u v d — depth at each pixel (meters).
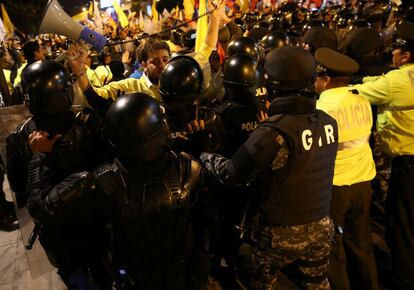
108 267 1.95
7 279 2.97
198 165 1.53
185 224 1.51
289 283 2.76
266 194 1.77
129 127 1.30
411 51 2.35
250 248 2.27
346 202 2.32
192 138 2.14
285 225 1.81
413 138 2.36
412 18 3.14
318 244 1.92
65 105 1.72
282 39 3.39
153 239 1.46
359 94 2.36
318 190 1.80
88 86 2.24
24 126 1.94
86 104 2.36
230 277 2.83
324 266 2.03
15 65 5.46
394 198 2.53
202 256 1.71
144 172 1.41
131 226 1.43
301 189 1.74
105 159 1.90
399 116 2.36
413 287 2.53
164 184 1.42
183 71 1.91
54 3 1.95
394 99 2.35
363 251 2.47
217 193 1.81
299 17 8.27
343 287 2.46
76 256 1.93
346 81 2.24
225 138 2.34
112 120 1.34
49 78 1.63
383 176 3.18
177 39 5.46
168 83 1.91
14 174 2.06
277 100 1.69
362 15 6.94
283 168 1.68
